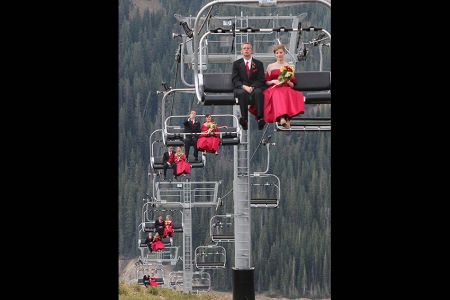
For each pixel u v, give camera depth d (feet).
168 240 334.44
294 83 105.70
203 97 105.19
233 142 162.81
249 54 106.52
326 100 106.01
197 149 162.50
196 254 282.15
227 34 100.83
